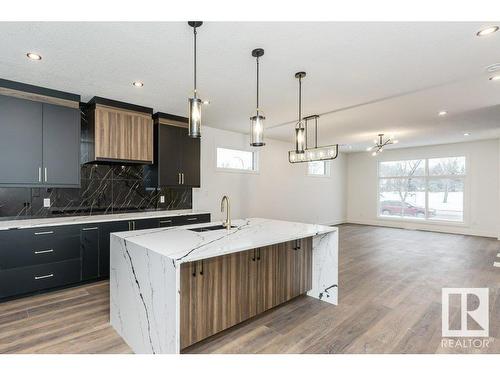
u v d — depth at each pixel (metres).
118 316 2.43
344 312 2.81
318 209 8.62
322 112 4.41
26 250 3.14
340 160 9.64
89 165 4.12
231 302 2.36
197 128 2.02
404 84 3.24
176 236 2.45
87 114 3.93
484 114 4.53
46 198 3.75
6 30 2.09
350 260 4.76
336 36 2.21
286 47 2.38
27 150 3.27
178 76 3.01
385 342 2.27
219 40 2.26
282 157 7.31
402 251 5.44
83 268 3.54
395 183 8.91
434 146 7.97
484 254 5.21
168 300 1.82
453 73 2.93
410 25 2.06
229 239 2.32
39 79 3.11
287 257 2.87
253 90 3.42
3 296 3.00
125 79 3.10
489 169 7.09
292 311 2.82
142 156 4.13
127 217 4.01
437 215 8.02
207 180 5.58
